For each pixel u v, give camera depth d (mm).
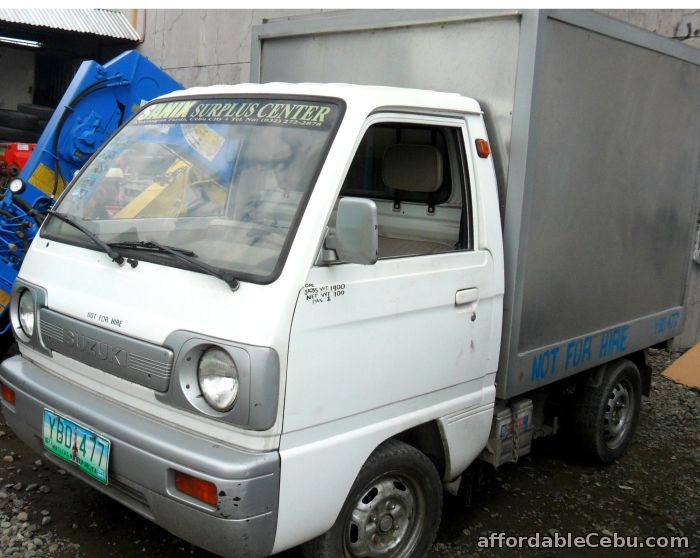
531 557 3666
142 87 5914
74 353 2984
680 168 4816
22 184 4520
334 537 2947
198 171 3139
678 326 5180
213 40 10922
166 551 3441
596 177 4000
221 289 2621
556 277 3822
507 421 3807
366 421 2941
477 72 3562
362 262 2617
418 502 3352
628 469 4801
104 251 2994
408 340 3055
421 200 3643
